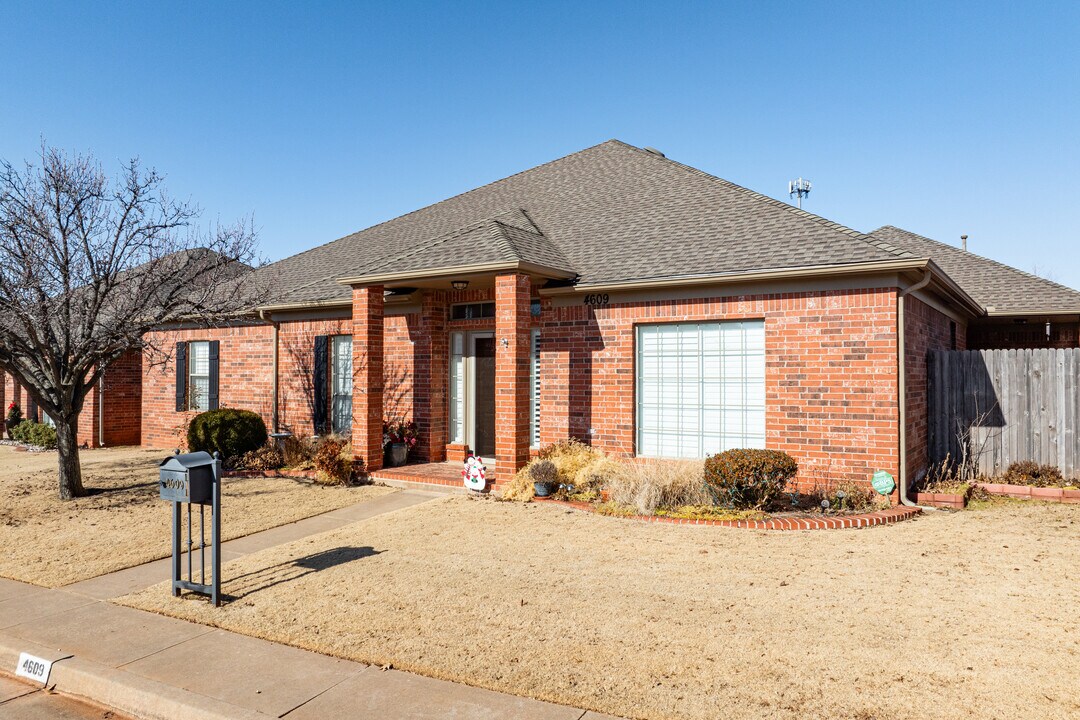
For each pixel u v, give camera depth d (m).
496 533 8.98
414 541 8.70
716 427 11.37
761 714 4.39
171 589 7.11
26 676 5.53
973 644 5.35
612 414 11.99
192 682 5.05
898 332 9.77
